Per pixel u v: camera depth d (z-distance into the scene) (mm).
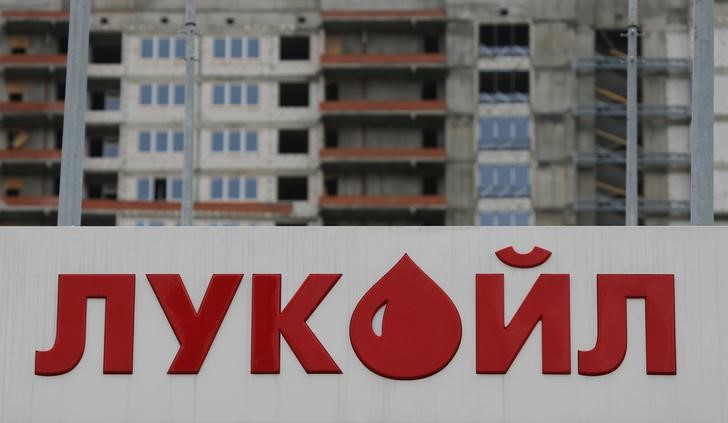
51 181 143375
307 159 142625
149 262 29484
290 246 29328
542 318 28812
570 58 141625
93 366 29188
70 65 37656
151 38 145000
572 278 28969
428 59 140750
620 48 143875
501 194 140000
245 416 28859
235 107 143875
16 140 143875
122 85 144125
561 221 139250
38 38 147125
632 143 66812
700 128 34344
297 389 28891
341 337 28969
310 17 145250
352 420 28719
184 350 29031
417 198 138125
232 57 144750
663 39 142875
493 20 142375
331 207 138625
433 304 28891
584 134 140875
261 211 140375
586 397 28594
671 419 28422
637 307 28828
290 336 28922
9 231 29641
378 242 29234
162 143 143250
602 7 143000
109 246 29562
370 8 144125
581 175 140125
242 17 145500
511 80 141750
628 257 28969
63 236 29641
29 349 29266
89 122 143250
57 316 29328
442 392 28719
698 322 28672
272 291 29109
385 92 143625
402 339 28828
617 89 143000
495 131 141000
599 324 28719
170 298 29219
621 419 28484
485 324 28812
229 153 143375
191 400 28969
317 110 143500
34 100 144625
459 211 139875
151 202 139250
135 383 29078
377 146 143000
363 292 29047
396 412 28703
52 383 29156
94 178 143625
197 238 29516
